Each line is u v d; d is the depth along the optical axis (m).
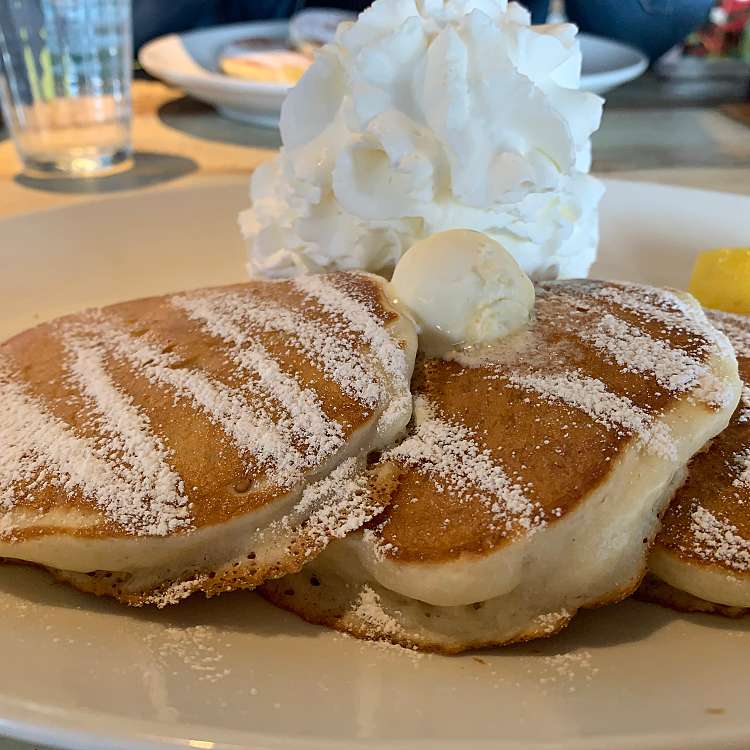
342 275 0.24
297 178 0.27
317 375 0.19
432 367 0.21
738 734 0.14
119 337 0.23
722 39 0.70
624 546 0.17
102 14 0.45
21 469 0.19
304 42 0.57
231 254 0.36
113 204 0.36
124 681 0.16
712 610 0.18
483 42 0.24
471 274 0.22
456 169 0.24
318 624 0.18
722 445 0.20
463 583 0.17
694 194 0.36
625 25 0.62
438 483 0.18
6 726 0.14
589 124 0.27
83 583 0.18
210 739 0.14
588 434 0.18
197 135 0.52
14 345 0.24
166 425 0.19
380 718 0.15
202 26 0.74
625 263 0.35
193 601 0.18
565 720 0.15
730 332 0.24
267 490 0.17
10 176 0.45
